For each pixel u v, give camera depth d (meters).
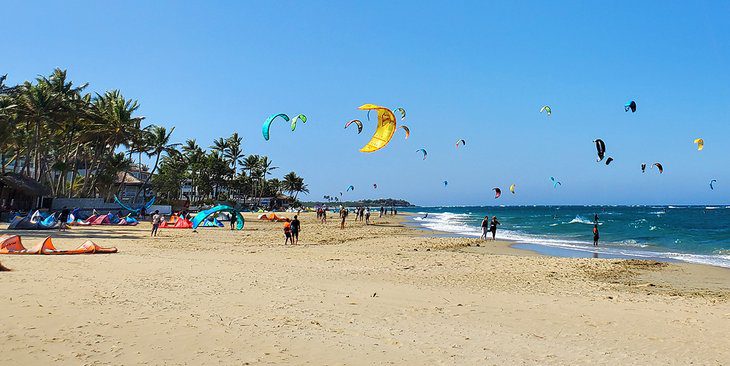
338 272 12.89
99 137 51.22
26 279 9.30
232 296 8.66
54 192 52.25
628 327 7.46
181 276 10.76
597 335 6.92
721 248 25.73
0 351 5.04
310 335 6.27
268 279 10.93
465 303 8.95
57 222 27.91
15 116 41.41
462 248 23.25
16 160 50.12
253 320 6.93
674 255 22.02
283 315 7.34
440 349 5.91
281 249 20.16
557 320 7.79
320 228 39.91
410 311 8.07
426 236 32.38
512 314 8.14
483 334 6.75
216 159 85.12
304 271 12.74
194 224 31.52
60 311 6.86
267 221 50.59
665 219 69.50
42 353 5.07
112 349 5.32
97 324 6.30
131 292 8.56
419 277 12.59
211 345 5.63
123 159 60.78
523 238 32.62
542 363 5.54
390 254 18.83
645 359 5.86
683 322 7.89
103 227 32.25
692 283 13.31
